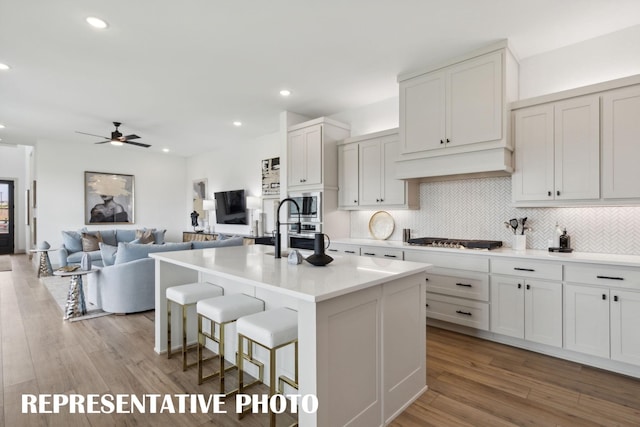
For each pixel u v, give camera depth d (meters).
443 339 3.13
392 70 3.46
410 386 2.10
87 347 2.93
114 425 1.87
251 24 2.62
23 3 2.30
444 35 2.81
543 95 2.90
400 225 4.23
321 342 1.53
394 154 3.92
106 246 4.28
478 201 3.59
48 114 4.89
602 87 2.59
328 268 2.12
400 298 2.03
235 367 2.55
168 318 2.70
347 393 1.67
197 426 1.87
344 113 4.79
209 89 3.95
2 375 2.43
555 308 2.66
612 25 2.70
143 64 3.29
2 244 9.28
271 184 6.16
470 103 3.07
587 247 2.93
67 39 2.80
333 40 2.88
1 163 9.24
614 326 2.41
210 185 7.97
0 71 3.41
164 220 8.38
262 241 5.64
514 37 2.86
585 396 2.16
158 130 5.91
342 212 4.62
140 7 2.38
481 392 2.22
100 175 7.35
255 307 2.29
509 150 2.99
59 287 5.09
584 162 2.68
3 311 3.96
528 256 2.77
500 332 2.94
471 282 3.11
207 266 2.21
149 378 2.39
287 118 4.77
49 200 6.71
